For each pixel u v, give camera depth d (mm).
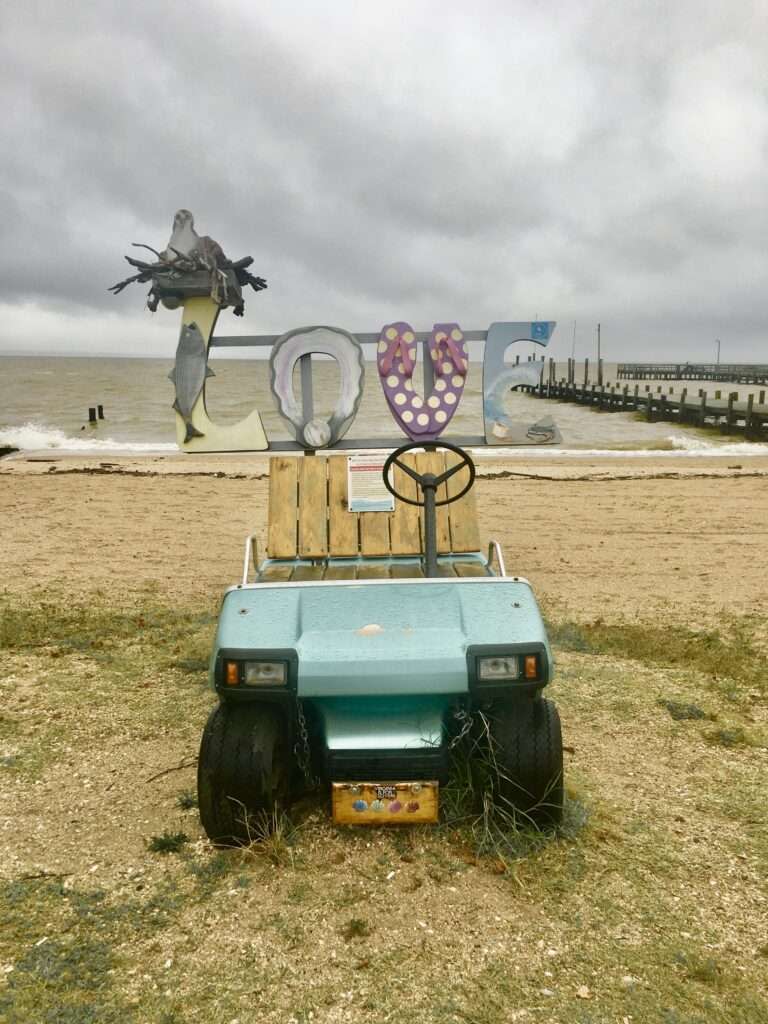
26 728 4945
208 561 9930
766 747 4773
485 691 3324
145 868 3445
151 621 7289
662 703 5422
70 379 83312
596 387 61406
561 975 2797
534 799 3582
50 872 3422
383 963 2857
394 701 3553
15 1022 2562
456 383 5395
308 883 3326
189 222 5246
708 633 7027
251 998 2691
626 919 3105
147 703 5371
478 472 18516
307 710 3836
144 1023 2576
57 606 7762
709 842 3676
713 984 2758
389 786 3412
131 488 15773
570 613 7664
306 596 3686
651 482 16734
